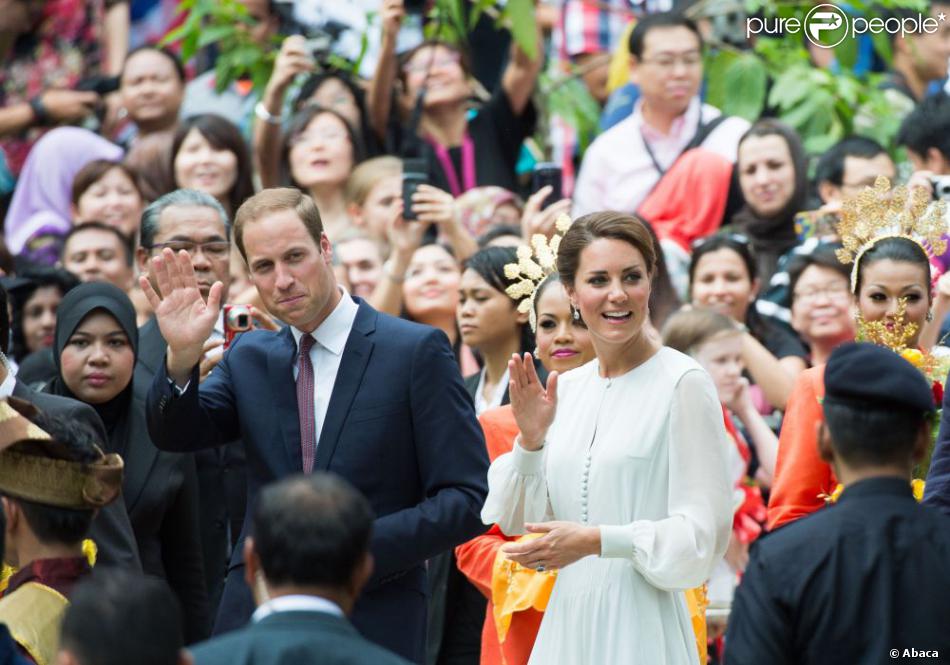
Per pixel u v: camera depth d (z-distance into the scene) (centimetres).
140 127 3509
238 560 1905
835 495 1919
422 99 3306
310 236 1881
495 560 2084
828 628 1416
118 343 2273
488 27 3700
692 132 3259
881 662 1399
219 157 3184
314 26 3625
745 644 1430
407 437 1894
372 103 3406
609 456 1812
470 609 2308
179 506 2292
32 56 3803
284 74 3247
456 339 2917
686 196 3131
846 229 2150
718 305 2798
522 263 2236
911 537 1434
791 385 2645
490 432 2200
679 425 1794
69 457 1634
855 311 2125
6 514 1644
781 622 1425
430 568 2305
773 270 2992
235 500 2384
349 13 3644
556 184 2911
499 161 3384
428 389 1895
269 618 1266
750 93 3359
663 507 1802
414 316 2916
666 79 3222
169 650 1224
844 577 1420
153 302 1877
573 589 1839
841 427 1475
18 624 1584
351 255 3038
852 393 1468
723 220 3136
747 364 2666
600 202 3281
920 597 1416
